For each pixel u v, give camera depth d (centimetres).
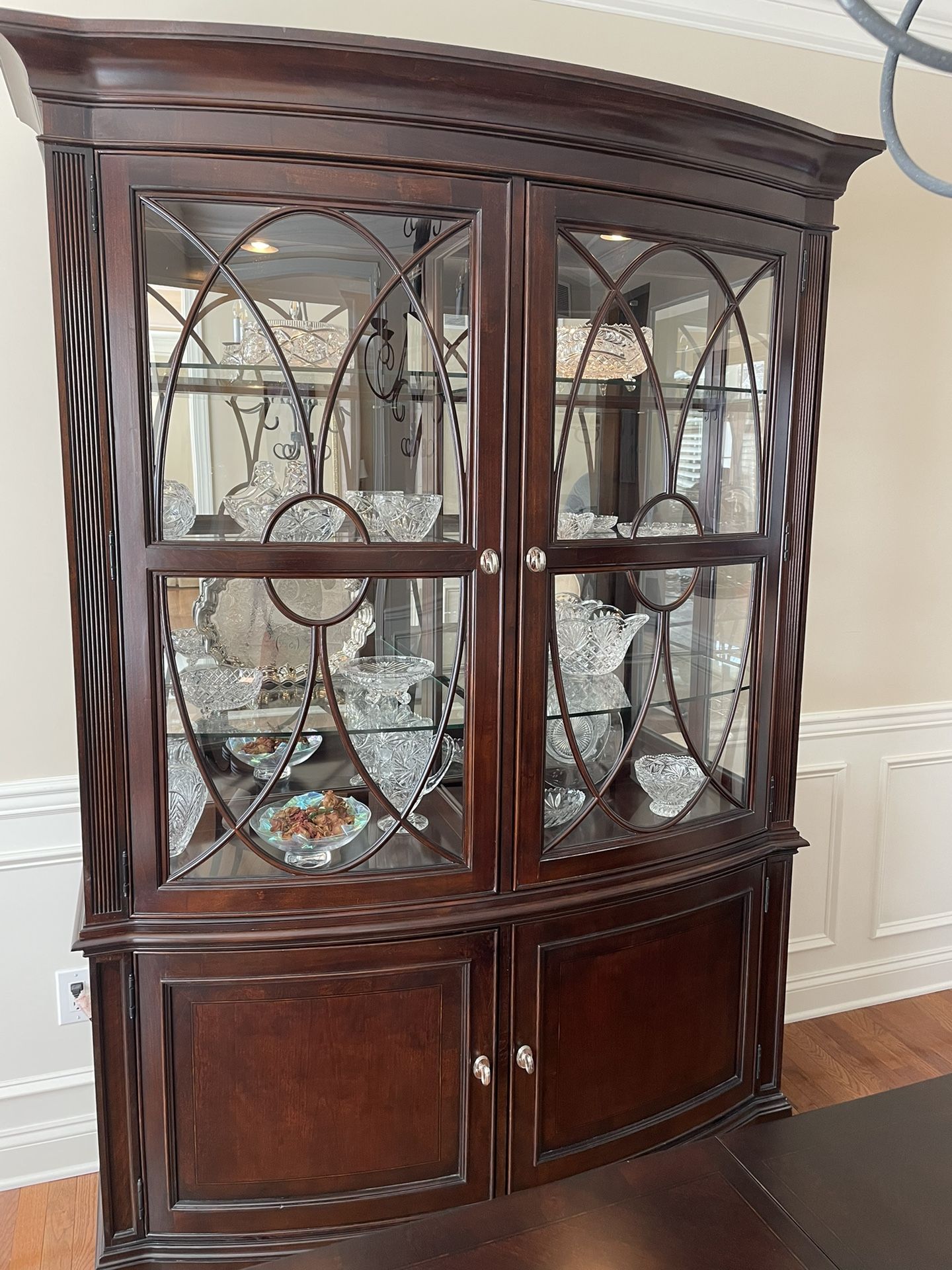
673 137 141
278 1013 145
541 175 135
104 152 122
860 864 248
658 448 153
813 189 159
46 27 113
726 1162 99
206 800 139
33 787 178
